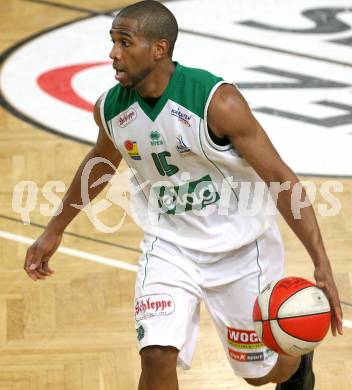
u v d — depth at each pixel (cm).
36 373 1169
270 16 2389
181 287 925
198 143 872
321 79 2055
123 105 896
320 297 867
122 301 1324
